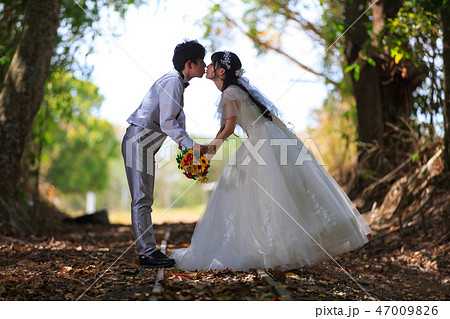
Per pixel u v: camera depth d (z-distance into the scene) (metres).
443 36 8.43
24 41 10.16
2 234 9.21
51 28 10.27
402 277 7.03
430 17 9.08
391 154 11.78
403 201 9.55
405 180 10.09
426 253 7.65
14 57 10.30
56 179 29.23
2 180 9.96
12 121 10.04
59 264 6.41
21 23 11.65
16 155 10.13
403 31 9.43
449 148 8.81
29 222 10.63
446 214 7.91
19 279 5.34
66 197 37.03
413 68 11.22
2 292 4.70
